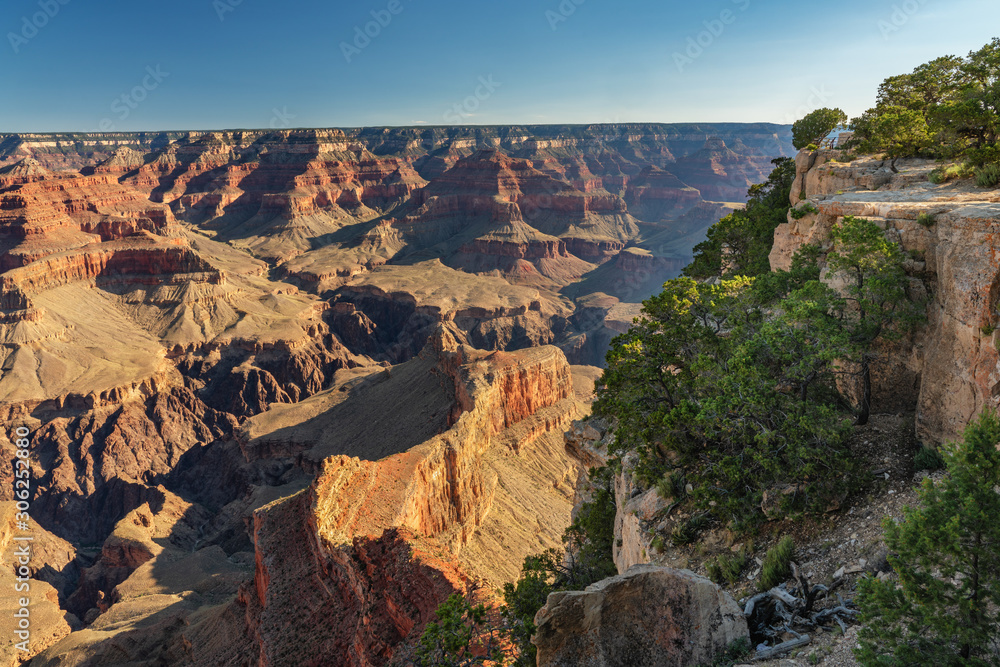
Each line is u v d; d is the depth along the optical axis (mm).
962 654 14383
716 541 25562
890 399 26766
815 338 25578
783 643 17484
